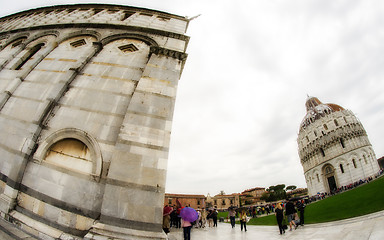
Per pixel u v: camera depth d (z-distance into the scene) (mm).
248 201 90125
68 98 8594
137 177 6293
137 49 11102
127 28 12469
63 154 7270
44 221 6211
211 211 18875
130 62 10180
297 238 8219
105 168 6922
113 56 10555
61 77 9695
